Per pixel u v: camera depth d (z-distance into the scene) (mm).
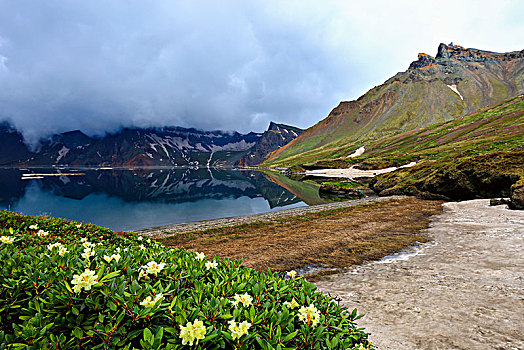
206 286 3455
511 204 26672
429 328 6855
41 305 2709
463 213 27156
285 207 50812
